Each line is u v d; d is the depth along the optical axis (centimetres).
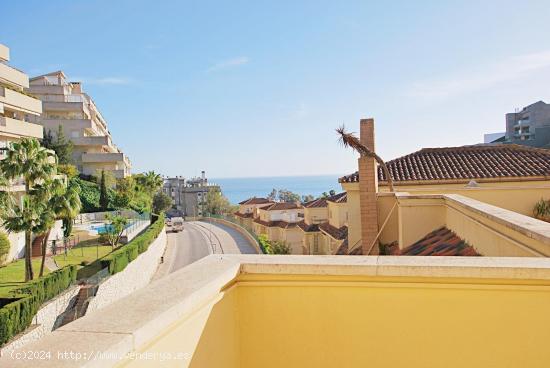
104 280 2245
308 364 251
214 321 226
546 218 884
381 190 1206
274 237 5312
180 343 192
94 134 6203
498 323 233
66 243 3127
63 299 1878
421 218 796
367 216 988
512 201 942
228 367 243
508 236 425
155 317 172
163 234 4478
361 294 244
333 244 2522
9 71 3200
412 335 240
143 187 6322
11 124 3105
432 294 238
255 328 256
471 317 235
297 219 5191
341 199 2694
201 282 216
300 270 248
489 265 232
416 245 731
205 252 4359
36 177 2291
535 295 229
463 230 629
